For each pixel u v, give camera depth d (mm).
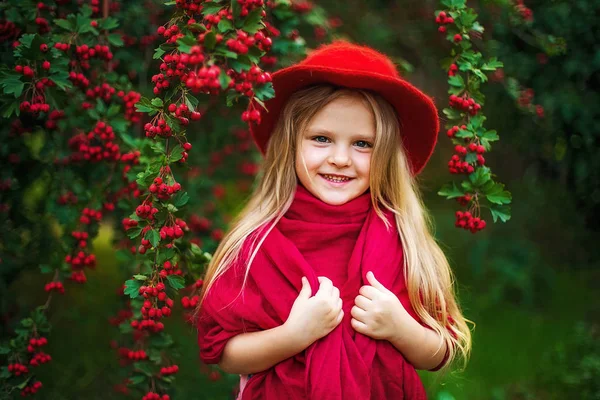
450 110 2006
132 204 2316
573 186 3350
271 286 1718
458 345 1824
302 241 1773
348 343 1669
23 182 2395
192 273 2000
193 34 1549
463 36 1999
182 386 3078
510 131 3404
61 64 1849
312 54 1947
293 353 1652
